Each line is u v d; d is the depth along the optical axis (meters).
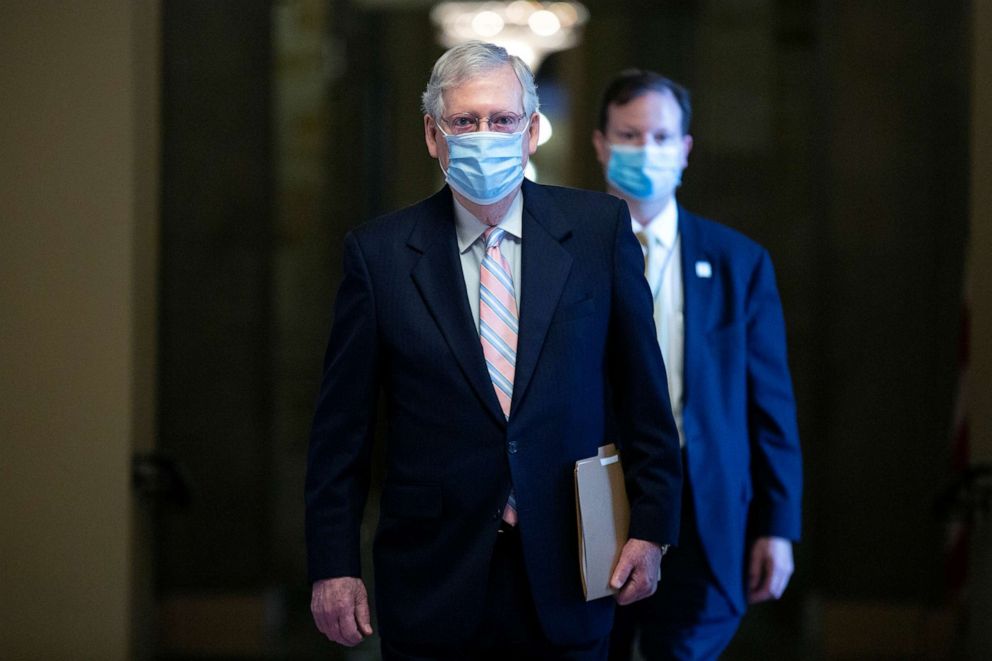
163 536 13.98
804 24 15.76
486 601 6.12
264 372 13.96
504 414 6.05
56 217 9.32
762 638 14.68
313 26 15.17
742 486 7.91
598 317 6.17
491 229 6.26
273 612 14.27
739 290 8.01
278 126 15.12
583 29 23.70
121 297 9.32
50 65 9.30
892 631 13.73
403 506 6.17
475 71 6.00
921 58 13.51
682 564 7.81
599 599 6.21
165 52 13.77
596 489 6.06
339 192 16.03
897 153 13.58
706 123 15.85
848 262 13.67
